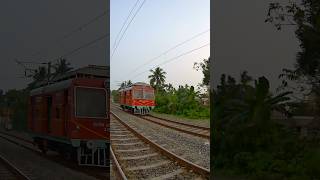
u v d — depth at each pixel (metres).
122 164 12.27
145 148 15.12
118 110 39.19
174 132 19.28
